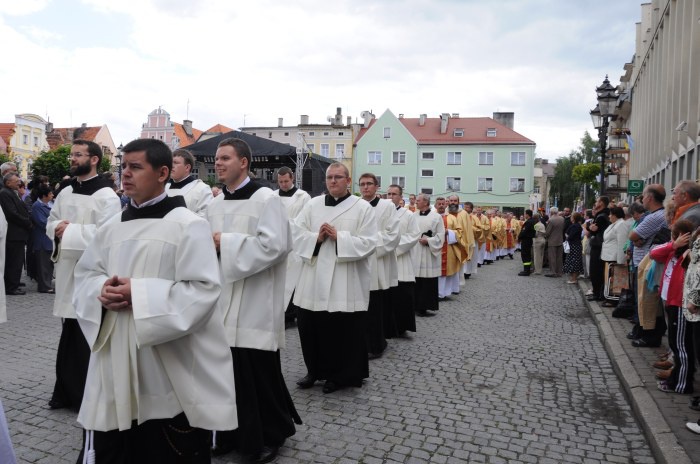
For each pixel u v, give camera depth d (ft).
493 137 171.42
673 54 52.29
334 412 14.60
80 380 13.50
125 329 7.80
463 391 16.76
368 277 16.63
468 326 26.91
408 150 173.47
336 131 178.91
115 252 8.05
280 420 11.88
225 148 12.23
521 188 168.55
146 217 8.13
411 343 23.02
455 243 35.22
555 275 51.42
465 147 170.91
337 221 16.57
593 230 33.73
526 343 23.48
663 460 11.62
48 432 12.44
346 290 15.94
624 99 101.19
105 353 7.89
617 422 14.65
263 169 59.36
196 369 8.20
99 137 192.44
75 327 13.55
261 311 11.62
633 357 19.86
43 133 181.68
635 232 22.27
